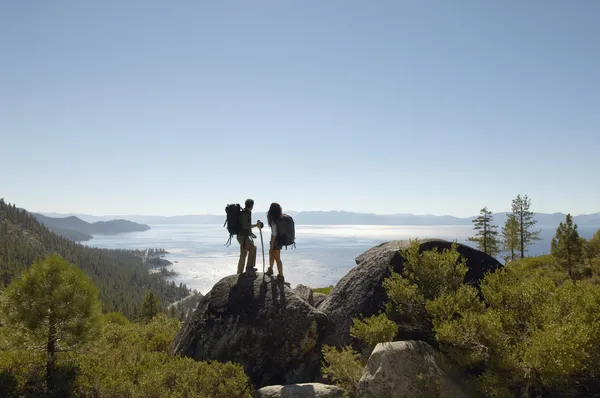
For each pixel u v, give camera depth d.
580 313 6.74
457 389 6.46
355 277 10.55
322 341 9.30
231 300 10.13
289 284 10.84
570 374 6.04
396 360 6.70
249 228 11.66
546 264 28.62
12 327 7.57
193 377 7.42
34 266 7.95
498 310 7.47
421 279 9.11
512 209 48.28
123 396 6.88
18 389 7.02
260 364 9.01
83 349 8.08
